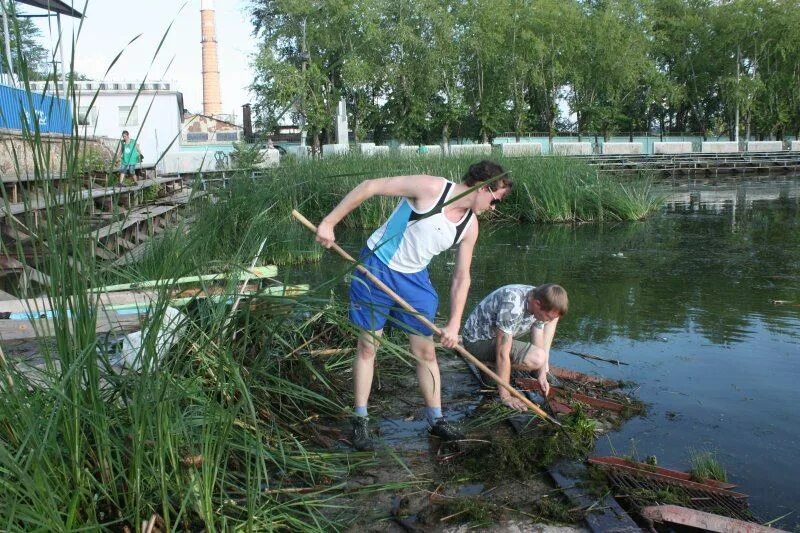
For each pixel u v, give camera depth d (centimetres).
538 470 331
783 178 3128
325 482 312
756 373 482
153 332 245
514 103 4156
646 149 3772
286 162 1614
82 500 228
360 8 2778
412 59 3506
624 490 308
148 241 761
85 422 235
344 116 2864
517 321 407
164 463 248
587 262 1006
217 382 292
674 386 457
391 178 336
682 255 1052
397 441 363
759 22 4125
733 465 343
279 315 312
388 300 345
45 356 238
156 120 2752
